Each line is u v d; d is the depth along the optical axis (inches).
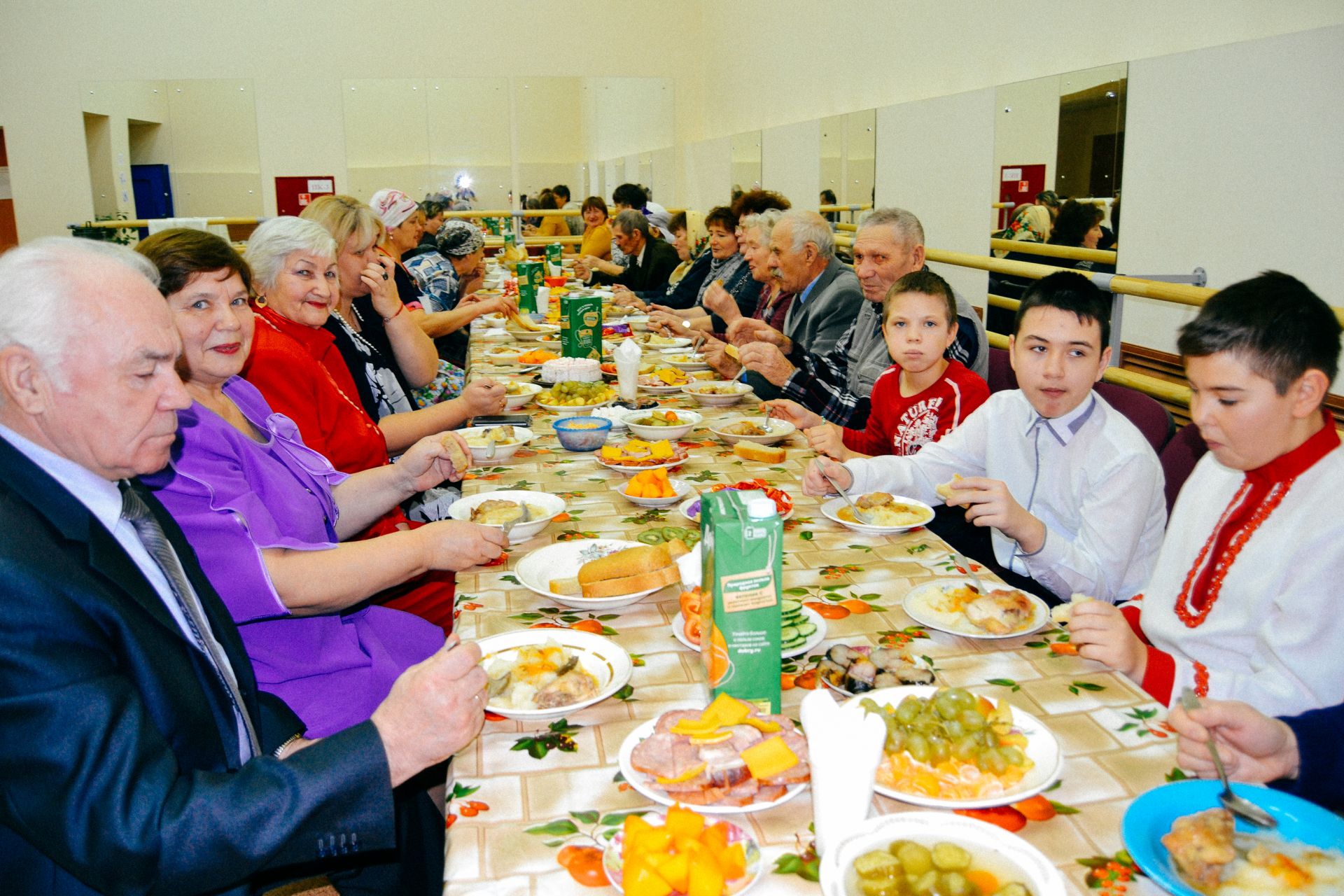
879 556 59.5
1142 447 63.2
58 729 32.3
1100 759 37.0
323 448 82.4
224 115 301.3
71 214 298.5
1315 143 80.8
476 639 48.5
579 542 60.6
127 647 36.0
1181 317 96.3
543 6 312.5
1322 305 43.6
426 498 101.3
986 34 138.9
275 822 34.2
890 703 39.5
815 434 78.2
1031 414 70.7
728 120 298.8
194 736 38.4
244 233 311.0
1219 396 45.1
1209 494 52.8
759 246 149.6
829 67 208.1
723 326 171.5
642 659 46.3
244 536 52.5
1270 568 46.4
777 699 39.9
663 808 34.4
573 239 325.4
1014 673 44.1
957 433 76.0
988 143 137.8
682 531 61.4
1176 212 98.7
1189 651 50.6
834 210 207.2
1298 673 42.9
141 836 32.5
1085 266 114.8
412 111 310.8
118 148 298.0
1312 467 45.8
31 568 33.4
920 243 107.6
